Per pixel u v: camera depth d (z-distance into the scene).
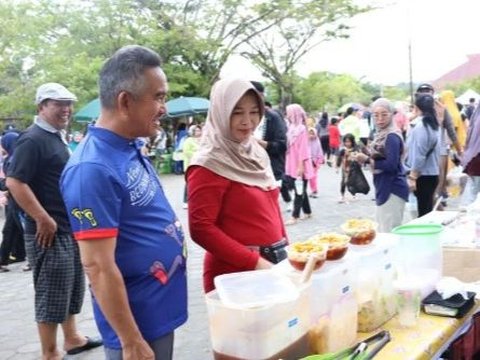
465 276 2.48
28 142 3.30
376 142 4.80
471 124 4.24
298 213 7.88
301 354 1.61
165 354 1.93
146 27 18.75
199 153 2.31
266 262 2.21
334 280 1.71
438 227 2.22
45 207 3.37
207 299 1.59
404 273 2.10
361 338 1.83
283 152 6.84
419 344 1.76
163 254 1.90
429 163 5.38
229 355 1.54
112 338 1.89
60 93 3.41
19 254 6.31
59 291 3.45
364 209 8.81
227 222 2.32
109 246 1.71
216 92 2.31
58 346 3.91
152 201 1.91
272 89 29.42
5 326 4.43
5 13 15.35
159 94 1.82
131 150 1.87
